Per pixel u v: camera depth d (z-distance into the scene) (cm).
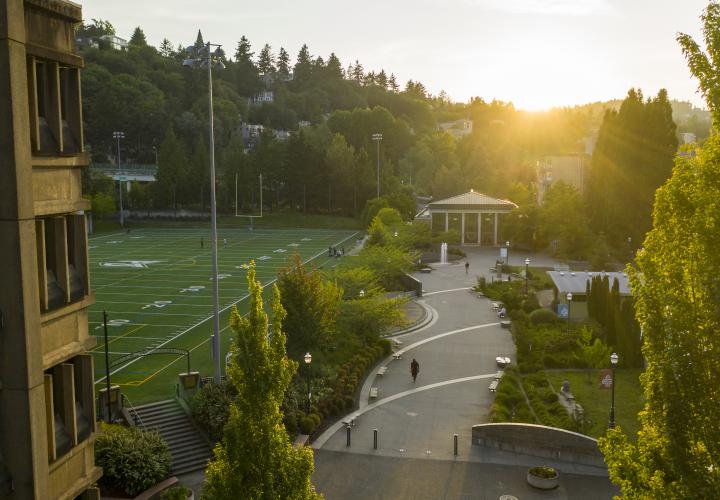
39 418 1140
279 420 1661
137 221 13538
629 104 9138
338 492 2800
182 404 3500
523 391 4081
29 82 1142
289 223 13475
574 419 3447
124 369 4209
